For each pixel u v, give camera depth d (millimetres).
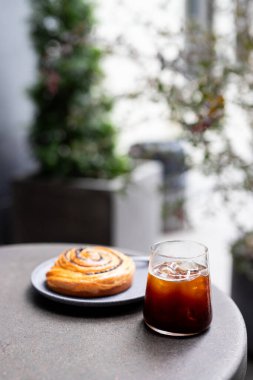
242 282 1325
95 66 1879
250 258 1295
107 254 750
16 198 1921
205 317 631
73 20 1846
